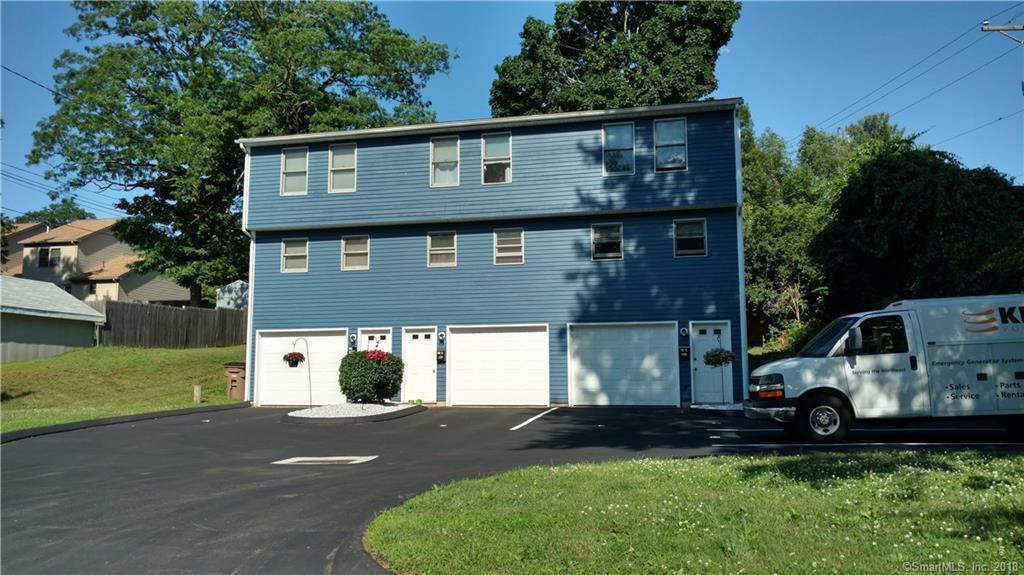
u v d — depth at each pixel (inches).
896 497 253.3
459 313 833.5
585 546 210.1
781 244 1106.1
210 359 1162.6
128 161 1310.3
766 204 1370.6
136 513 302.0
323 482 360.8
